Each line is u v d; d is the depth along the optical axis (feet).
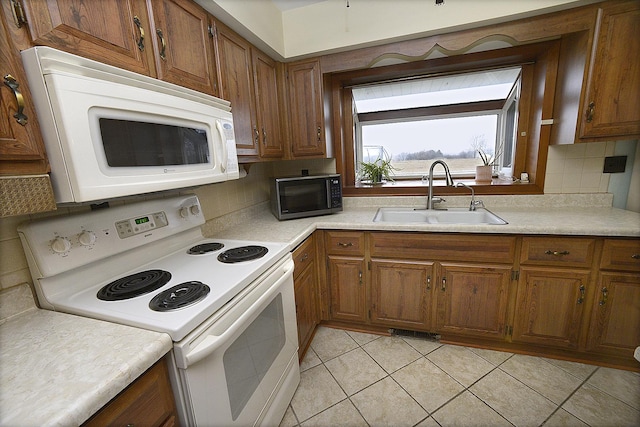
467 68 6.81
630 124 4.98
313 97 6.68
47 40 2.36
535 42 5.94
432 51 5.98
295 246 5.20
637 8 4.67
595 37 4.96
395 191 7.54
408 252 5.95
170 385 2.49
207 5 4.25
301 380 5.29
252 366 3.55
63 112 2.28
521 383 5.00
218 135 4.03
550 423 4.24
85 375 1.92
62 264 3.02
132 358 2.08
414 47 5.97
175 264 3.94
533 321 5.44
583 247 4.91
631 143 5.78
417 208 7.27
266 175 8.08
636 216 5.37
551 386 4.90
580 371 5.20
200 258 4.15
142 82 3.02
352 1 5.99
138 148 2.95
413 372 5.39
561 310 5.24
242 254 4.15
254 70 5.68
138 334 2.39
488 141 7.88
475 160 8.11
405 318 6.29
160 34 3.50
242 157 5.40
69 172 2.37
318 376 5.38
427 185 7.47
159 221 4.23
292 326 4.72
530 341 5.55
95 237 3.35
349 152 8.03
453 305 5.88
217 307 2.86
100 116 2.56
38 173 2.32
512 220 5.54
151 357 2.19
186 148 3.56
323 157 6.89
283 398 4.38
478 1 5.28
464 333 5.94
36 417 1.60
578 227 4.84
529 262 5.25
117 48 2.98
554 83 6.02
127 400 2.07
